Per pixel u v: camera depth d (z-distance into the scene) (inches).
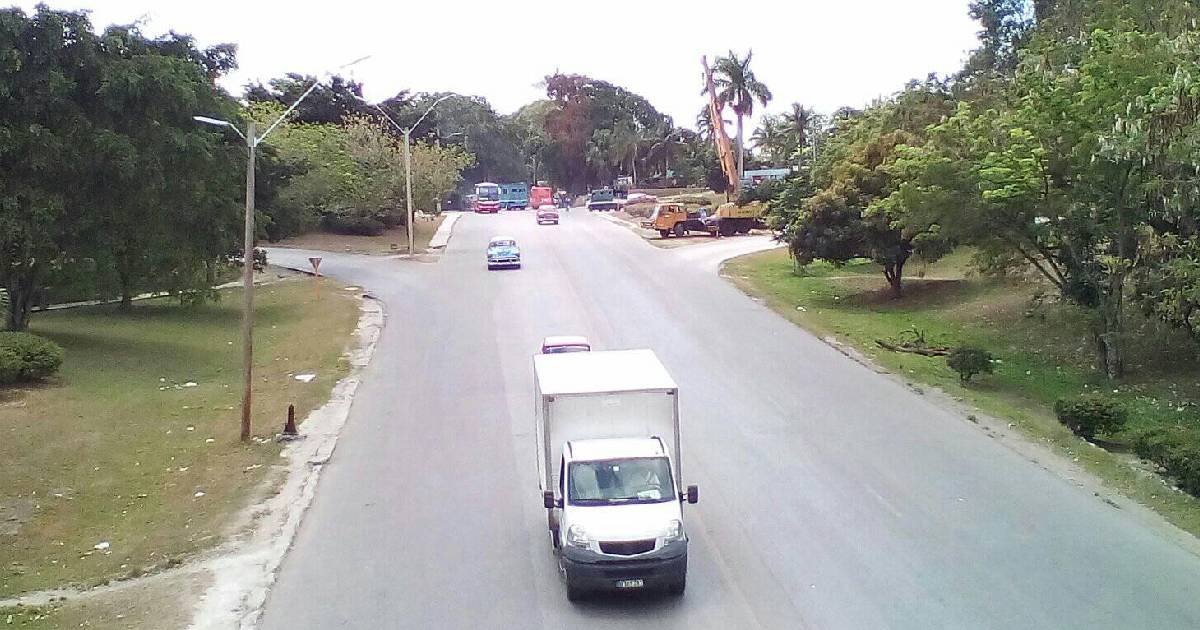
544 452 633.0
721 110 3843.5
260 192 2068.2
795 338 1387.8
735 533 673.6
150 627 546.9
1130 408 996.6
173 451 901.2
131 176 1251.2
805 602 561.6
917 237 1454.2
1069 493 743.7
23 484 794.8
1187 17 1252.5
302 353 1352.1
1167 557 617.3
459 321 1579.7
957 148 1286.9
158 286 1520.7
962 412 983.0
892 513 706.8
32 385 1109.1
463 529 696.4
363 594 588.4
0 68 1189.1
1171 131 926.4
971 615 538.9
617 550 555.2
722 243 2667.3
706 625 535.2
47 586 620.1
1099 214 1147.3
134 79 1251.8
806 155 3189.0
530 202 4584.2
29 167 1208.8
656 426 629.9
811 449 868.0
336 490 788.6
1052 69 1263.5
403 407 1053.2
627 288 1870.1
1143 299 1104.8
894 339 1370.6
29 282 1359.5
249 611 566.6
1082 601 553.9
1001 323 1453.0
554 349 1039.0
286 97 3693.4
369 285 2027.6
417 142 3472.0
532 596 581.0
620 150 5551.2
